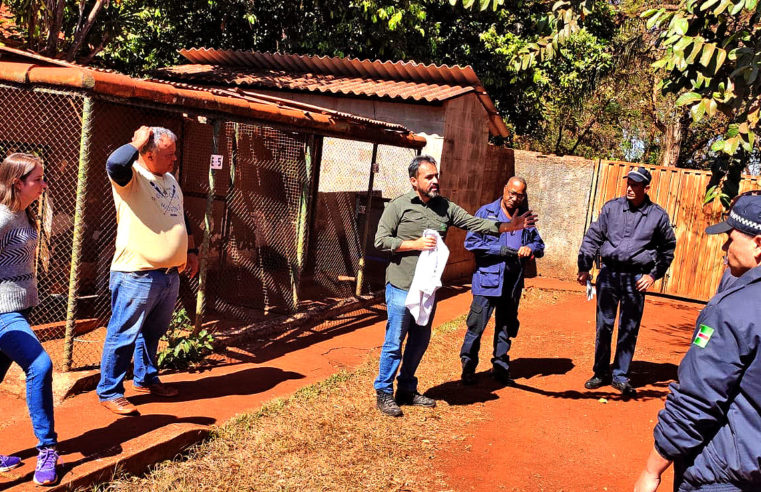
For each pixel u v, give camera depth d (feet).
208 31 53.93
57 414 15.34
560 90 66.80
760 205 7.97
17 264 12.32
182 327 22.07
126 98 17.62
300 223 26.94
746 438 7.55
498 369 21.74
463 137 38.52
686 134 64.64
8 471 12.21
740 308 7.61
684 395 7.87
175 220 15.99
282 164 33.65
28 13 35.04
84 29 36.50
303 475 14.21
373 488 13.97
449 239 39.86
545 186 45.11
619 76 66.23
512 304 21.08
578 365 24.71
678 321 35.17
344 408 18.12
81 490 12.21
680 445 7.93
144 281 15.51
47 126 22.81
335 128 26.61
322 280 35.55
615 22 61.21
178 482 13.34
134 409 15.71
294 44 52.90
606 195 43.47
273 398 18.17
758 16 16.07
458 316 31.45
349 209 37.37
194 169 29.81
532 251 20.66
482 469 15.34
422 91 35.86
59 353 19.57
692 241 40.47
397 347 17.90
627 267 20.89
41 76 16.44
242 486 13.48
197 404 17.13
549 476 15.24
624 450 17.06
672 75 18.40
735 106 15.98
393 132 31.91
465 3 18.52
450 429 17.51
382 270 37.22
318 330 26.63
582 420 18.92
